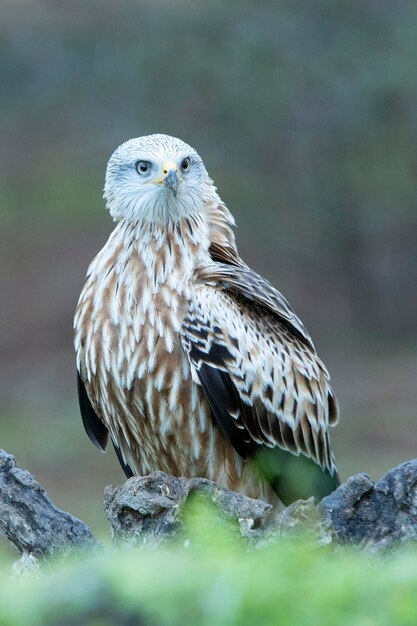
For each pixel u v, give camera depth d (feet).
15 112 92.68
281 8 84.79
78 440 65.98
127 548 17.85
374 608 11.15
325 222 92.99
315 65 84.23
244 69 84.89
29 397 77.71
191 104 88.12
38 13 92.02
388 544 16.53
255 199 92.02
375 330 92.58
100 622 11.48
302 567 11.94
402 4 84.17
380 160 89.04
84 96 90.58
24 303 97.14
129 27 88.28
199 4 86.48
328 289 95.86
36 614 11.53
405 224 95.76
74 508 54.13
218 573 11.78
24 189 115.34
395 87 83.71
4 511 18.80
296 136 88.84
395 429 65.98
